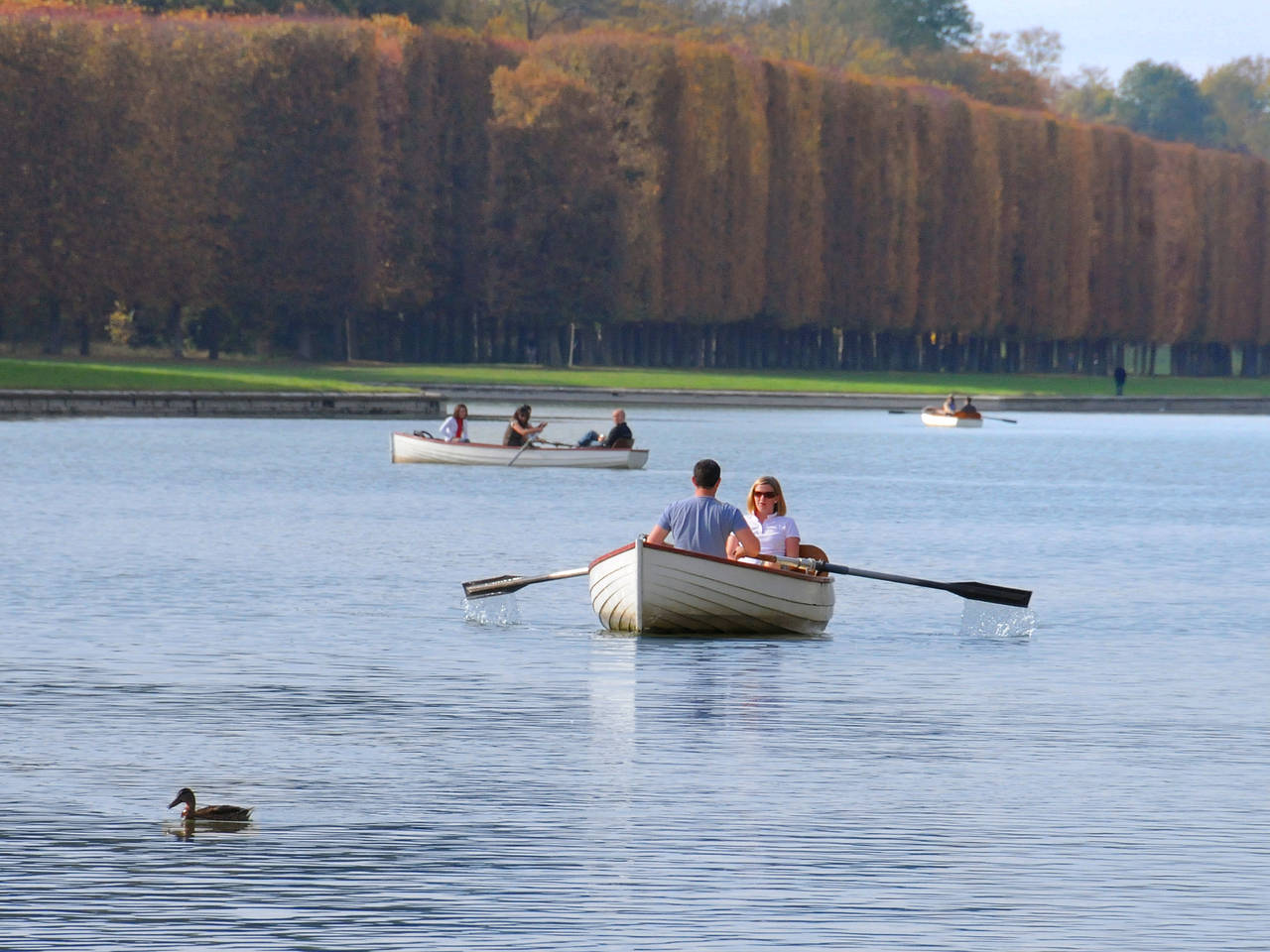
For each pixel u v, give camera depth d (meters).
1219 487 165.25
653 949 32.81
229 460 172.00
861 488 156.62
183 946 32.81
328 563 93.38
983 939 33.44
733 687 59.22
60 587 82.69
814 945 33.03
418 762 47.41
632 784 44.94
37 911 34.69
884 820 41.72
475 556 97.31
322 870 37.41
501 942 33.12
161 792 43.81
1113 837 40.44
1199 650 69.00
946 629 74.38
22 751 48.41
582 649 67.12
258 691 57.47
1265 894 36.25
